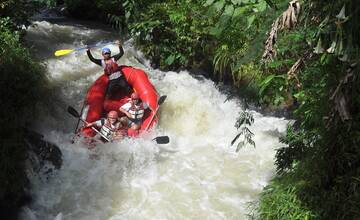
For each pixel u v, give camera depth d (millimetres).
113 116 5863
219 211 4613
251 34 3592
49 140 5391
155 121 6191
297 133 4129
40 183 4754
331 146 3377
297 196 3498
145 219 4484
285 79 3053
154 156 5578
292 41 2969
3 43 5676
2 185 4145
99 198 4738
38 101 5574
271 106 6512
